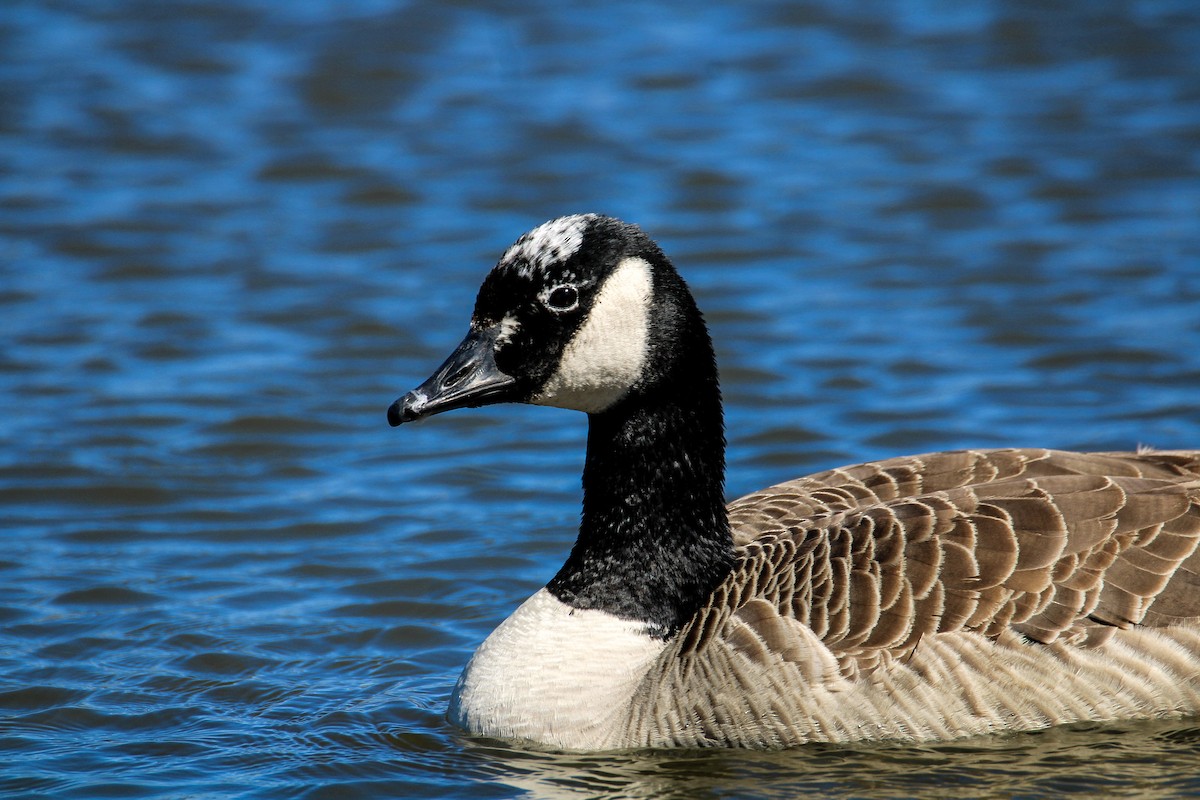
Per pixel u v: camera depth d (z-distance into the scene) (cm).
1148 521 1065
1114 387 1861
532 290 1105
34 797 1044
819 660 1045
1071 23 3362
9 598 1401
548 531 1562
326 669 1273
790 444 1734
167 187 2641
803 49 3256
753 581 1099
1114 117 2872
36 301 2198
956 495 1102
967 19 3397
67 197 2578
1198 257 2278
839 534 1094
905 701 1038
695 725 1070
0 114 2905
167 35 3303
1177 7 3438
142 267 2322
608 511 1137
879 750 1049
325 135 2853
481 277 2289
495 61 3194
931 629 1041
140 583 1438
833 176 2650
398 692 1227
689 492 1127
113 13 3428
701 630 1091
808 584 1071
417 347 2053
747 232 2420
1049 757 1041
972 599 1044
